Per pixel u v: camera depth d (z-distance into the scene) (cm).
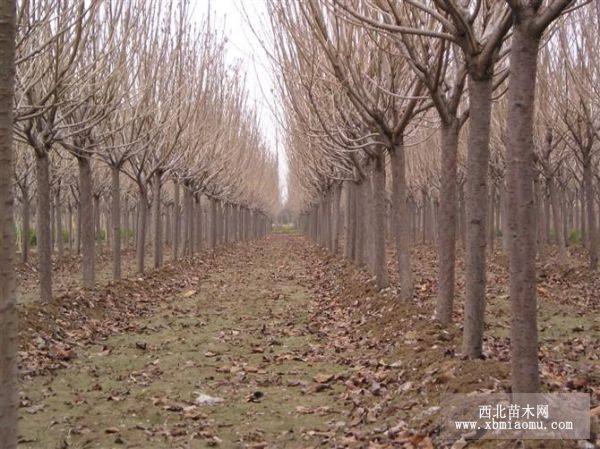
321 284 1545
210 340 888
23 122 912
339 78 809
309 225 4472
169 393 625
